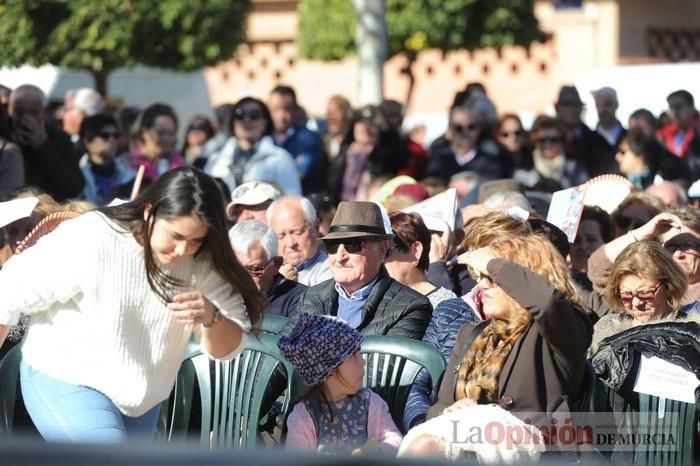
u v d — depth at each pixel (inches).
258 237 359.9
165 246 249.1
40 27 1003.9
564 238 357.4
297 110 709.3
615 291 316.2
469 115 679.1
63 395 257.0
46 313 262.2
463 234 414.6
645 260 309.1
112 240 252.8
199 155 729.0
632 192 429.7
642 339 289.7
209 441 309.7
